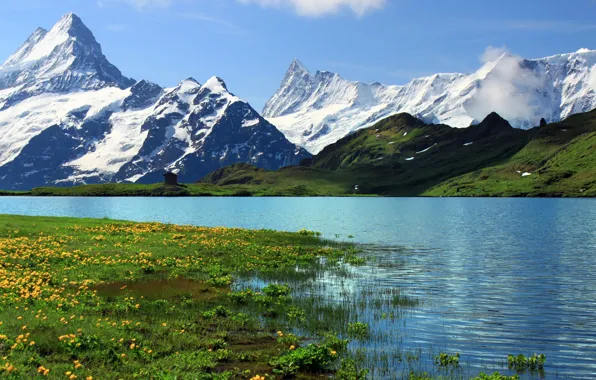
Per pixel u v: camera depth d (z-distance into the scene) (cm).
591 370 2372
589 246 6900
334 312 3234
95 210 19000
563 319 3181
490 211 17288
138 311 2988
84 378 1912
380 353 2525
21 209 19425
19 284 3294
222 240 6206
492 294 3859
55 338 2266
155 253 4947
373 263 5375
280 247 6075
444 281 4384
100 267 4153
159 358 2216
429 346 2661
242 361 2323
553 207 19588
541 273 4806
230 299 3444
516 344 2719
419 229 10062
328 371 2256
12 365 1873
